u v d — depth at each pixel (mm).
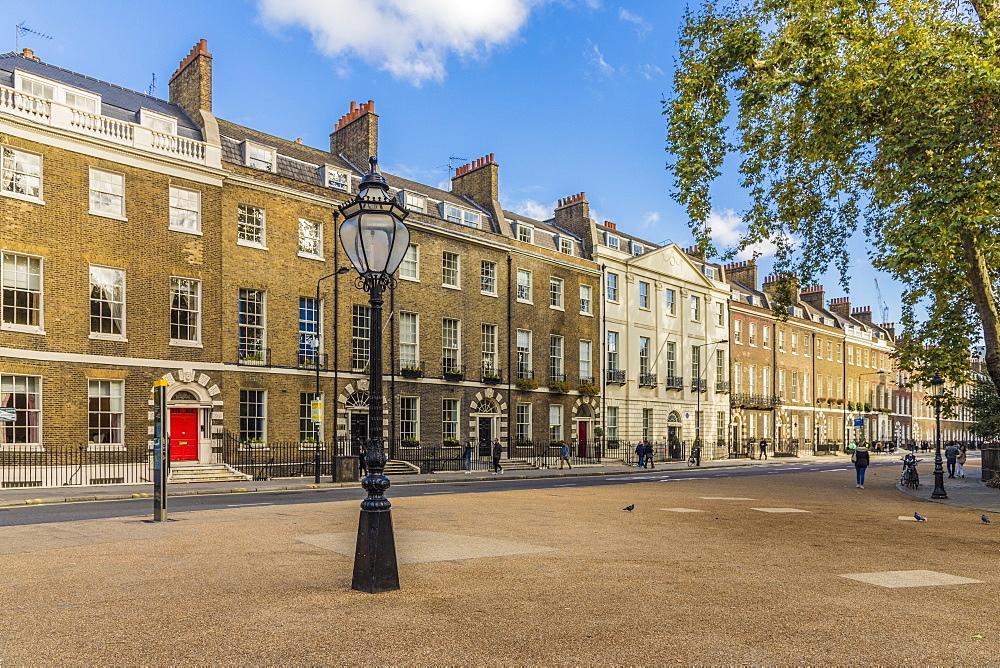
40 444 22688
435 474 30797
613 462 43188
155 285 25547
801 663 5121
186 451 26156
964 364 24000
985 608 6816
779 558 9523
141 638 5496
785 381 61594
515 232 40250
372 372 7371
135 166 25328
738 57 19766
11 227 22453
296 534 11039
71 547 9844
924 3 18641
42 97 23344
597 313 44219
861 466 25188
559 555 9375
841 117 18531
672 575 8172
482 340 37000
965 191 15898
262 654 5141
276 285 28797
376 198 7707
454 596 6906
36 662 4965
